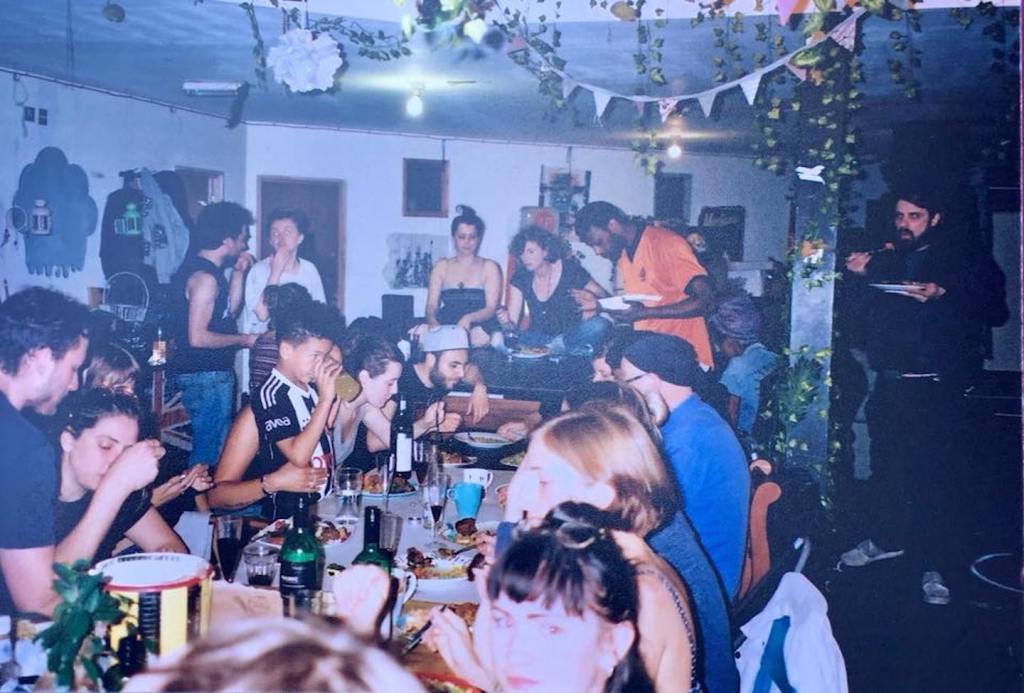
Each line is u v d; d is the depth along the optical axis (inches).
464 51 111.3
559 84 110.7
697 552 95.3
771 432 104.9
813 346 104.8
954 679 99.7
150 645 60.1
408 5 107.7
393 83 122.9
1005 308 104.1
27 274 126.3
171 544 94.9
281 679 52.5
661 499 96.3
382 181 155.0
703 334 105.3
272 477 106.2
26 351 100.5
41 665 75.7
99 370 104.8
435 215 154.1
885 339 106.3
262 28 114.1
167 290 130.3
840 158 106.6
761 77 106.1
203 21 113.3
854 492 105.2
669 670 90.4
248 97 137.3
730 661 92.8
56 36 118.6
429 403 113.2
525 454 99.6
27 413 98.0
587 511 96.2
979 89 104.7
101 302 129.6
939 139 106.0
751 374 104.3
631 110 112.7
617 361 104.8
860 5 100.7
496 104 123.9
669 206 111.6
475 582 82.6
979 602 103.2
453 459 112.1
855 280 106.5
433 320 118.9
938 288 105.6
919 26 102.7
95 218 133.6
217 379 116.0
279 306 119.8
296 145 155.2
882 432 105.5
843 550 104.4
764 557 99.6
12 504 91.7
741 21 104.3
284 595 73.0
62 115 130.7
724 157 109.0
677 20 105.8
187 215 142.7
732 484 98.1
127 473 95.0
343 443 114.7
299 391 112.7
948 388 104.5
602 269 109.8
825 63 104.4
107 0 111.1
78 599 59.4
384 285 157.9
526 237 114.1
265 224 152.9
